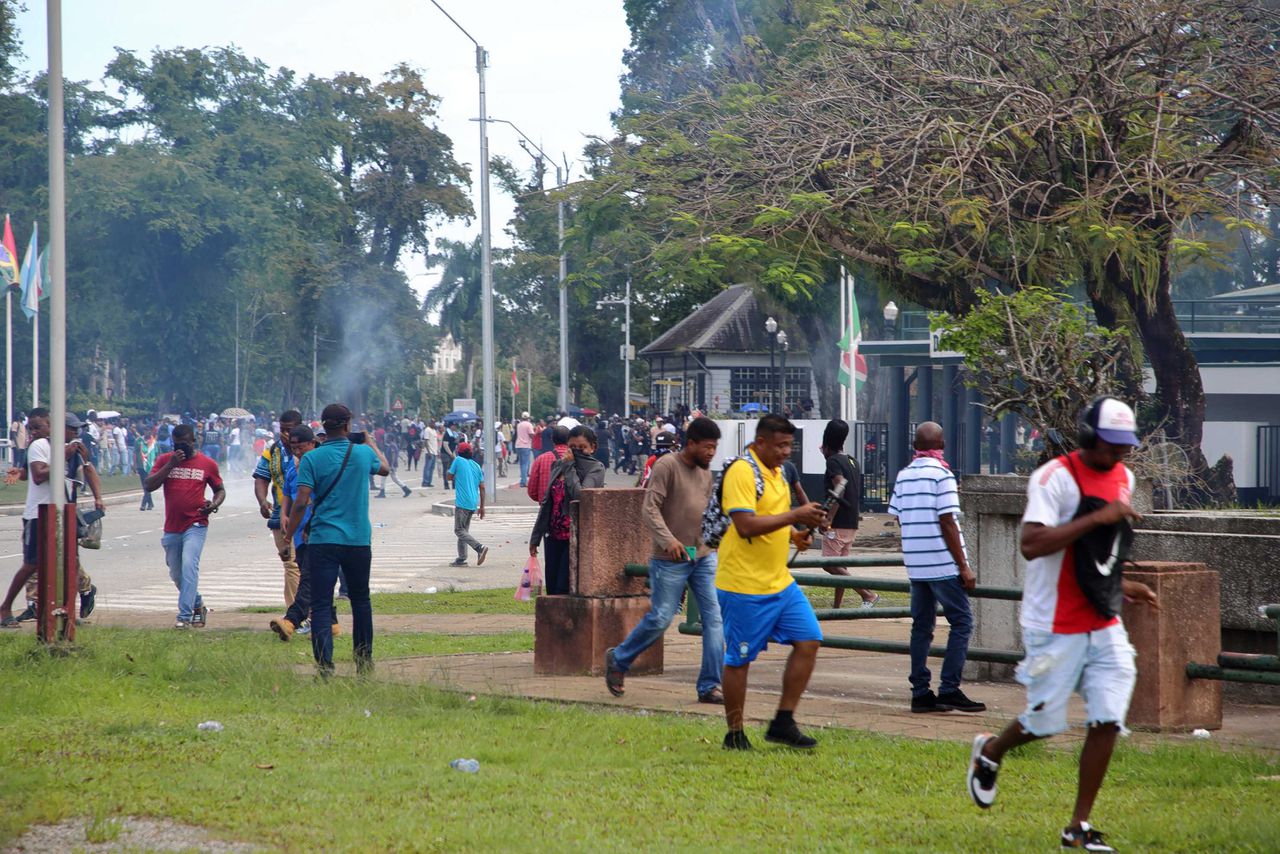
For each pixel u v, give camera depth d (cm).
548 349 16275
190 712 1375
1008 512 1636
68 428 2234
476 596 2702
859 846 870
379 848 853
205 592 2825
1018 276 3170
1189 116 3064
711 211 3406
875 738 1244
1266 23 3141
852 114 3350
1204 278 5431
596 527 1677
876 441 5103
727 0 7194
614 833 905
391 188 14188
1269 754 1157
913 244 3272
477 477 3366
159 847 848
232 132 12862
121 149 11881
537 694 1526
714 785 1055
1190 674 1278
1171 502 2617
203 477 2178
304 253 13075
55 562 1730
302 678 1574
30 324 11869
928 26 3369
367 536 1633
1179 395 3259
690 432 1472
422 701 1418
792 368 10369
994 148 3144
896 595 2691
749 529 1169
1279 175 3020
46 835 884
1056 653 883
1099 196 2986
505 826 908
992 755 922
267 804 969
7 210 11512
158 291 12144
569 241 3900
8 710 1348
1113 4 3025
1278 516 1638
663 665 1733
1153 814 948
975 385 2231
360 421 9812
